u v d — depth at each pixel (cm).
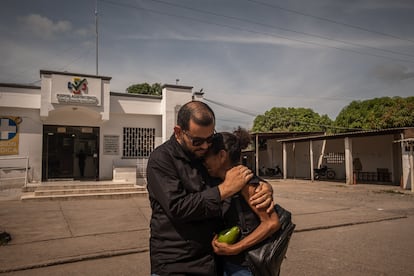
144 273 507
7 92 1460
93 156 1652
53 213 946
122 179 1525
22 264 534
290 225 241
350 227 829
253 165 3325
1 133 1475
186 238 217
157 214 224
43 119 1522
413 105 2569
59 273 507
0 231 740
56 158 1580
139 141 1734
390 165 2161
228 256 241
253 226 235
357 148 2405
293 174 2781
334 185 2023
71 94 1495
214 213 209
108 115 1567
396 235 742
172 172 217
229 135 242
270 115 3900
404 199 1362
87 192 1273
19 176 1491
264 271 225
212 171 232
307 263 546
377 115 2825
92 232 750
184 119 215
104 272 511
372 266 529
